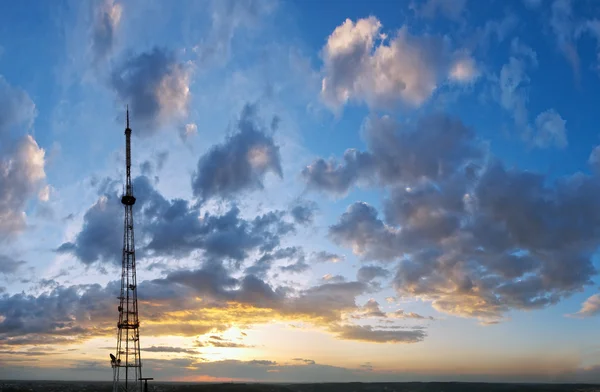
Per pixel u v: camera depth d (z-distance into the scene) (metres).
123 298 149.12
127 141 158.38
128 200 155.38
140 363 146.75
